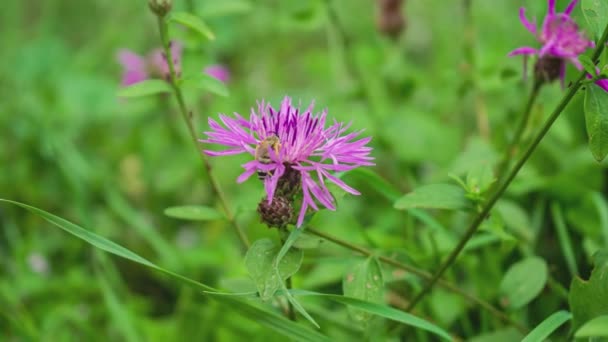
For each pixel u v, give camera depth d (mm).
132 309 465
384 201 531
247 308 351
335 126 351
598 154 339
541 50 400
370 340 398
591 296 354
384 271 390
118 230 549
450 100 577
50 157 568
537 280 393
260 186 512
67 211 557
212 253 488
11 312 463
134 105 590
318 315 425
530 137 468
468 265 433
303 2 543
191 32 463
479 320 439
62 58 760
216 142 344
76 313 466
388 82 602
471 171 364
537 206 473
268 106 355
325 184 359
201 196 571
